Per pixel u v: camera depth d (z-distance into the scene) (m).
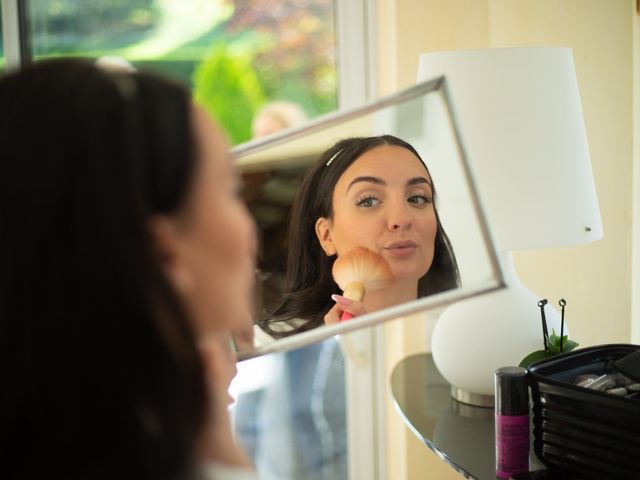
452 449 1.13
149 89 0.47
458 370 1.28
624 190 1.47
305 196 1.02
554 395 0.96
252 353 0.86
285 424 2.11
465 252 0.88
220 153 0.50
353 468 2.08
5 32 1.86
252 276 1.02
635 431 0.87
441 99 0.82
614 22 1.46
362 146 0.96
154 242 0.45
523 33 1.59
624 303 1.49
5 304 0.43
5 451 0.43
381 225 0.98
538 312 1.26
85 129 0.44
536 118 1.20
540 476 0.97
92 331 0.42
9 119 0.45
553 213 1.21
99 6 1.88
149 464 0.43
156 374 0.43
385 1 1.82
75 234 0.43
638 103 1.42
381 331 2.00
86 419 0.43
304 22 1.93
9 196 0.44
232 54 1.92
